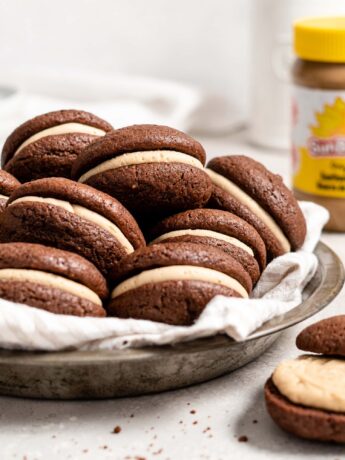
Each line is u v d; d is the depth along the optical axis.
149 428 0.40
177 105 0.85
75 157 0.50
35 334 0.39
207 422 0.40
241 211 0.49
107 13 0.95
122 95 0.88
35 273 0.41
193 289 0.42
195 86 0.95
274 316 0.42
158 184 0.46
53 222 0.43
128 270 0.43
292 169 0.62
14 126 0.76
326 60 0.58
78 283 0.42
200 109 0.90
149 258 0.42
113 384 0.41
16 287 0.41
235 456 0.38
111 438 0.39
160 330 0.41
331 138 0.60
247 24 0.91
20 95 0.78
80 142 0.50
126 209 0.46
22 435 0.39
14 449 0.39
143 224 0.48
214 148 0.83
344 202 0.61
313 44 0.58
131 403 0.41
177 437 0.39
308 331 0.42
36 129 0.50
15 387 0.41
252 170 0.50
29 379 0.40
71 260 0.42
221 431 0.39
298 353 0.45
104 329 0.40
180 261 0.42
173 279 0.42
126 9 0.94
